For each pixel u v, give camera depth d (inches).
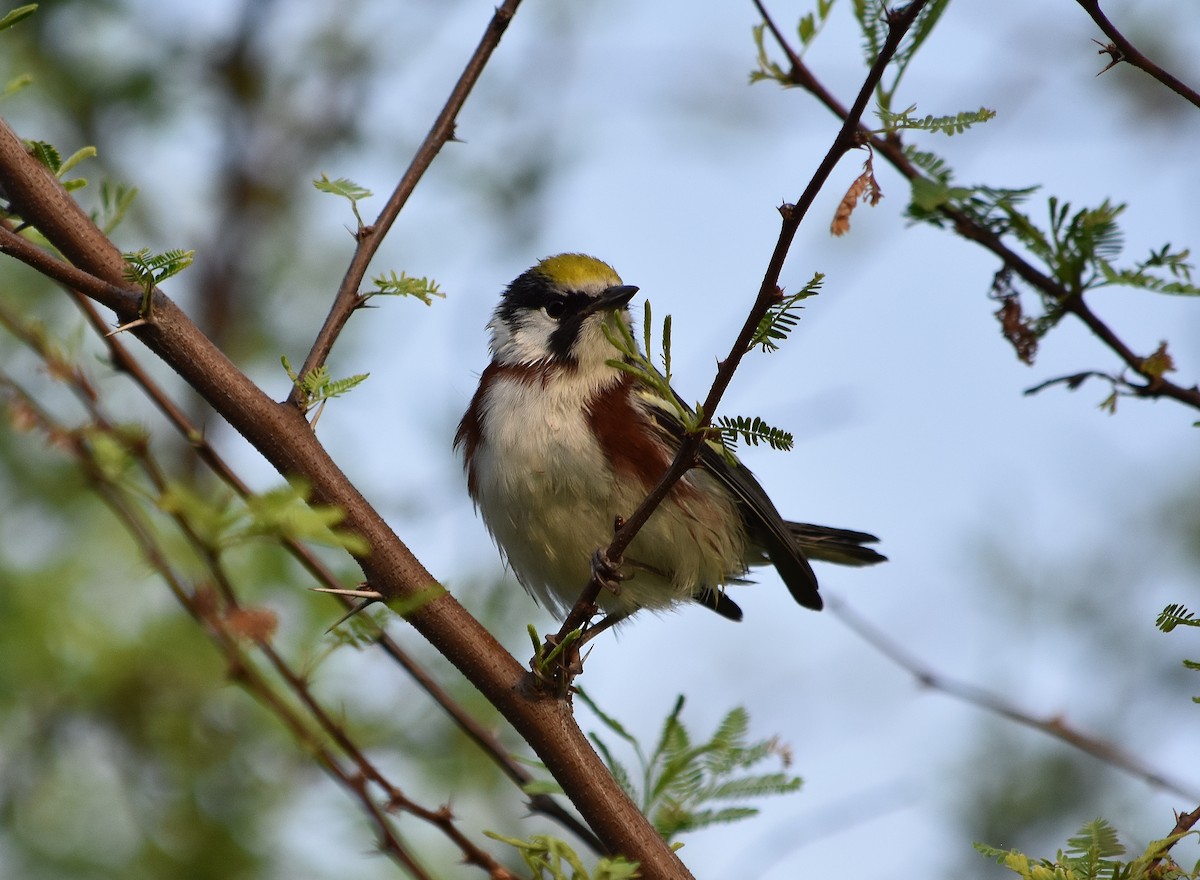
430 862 425.1
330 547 252.8
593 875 234.8
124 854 431.2
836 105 347.9
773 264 231.0
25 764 436.5
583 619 273.3
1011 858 237.1
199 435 308.8
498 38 307.1
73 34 594.6
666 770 316.5
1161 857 237.5
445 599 273.1
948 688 406.6
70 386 333.7
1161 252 324.2
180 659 427.8
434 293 279.0
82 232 263.1
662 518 403.5
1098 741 391.9
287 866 430.6
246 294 612.1
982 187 331.3
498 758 324.5
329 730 314.8
